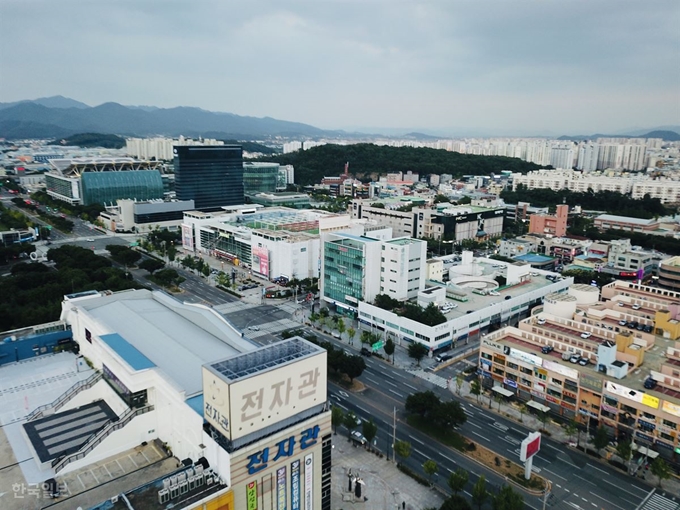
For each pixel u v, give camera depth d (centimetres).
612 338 15738
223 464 7950
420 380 16588
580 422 13925
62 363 13425
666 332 16275
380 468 12219
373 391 15850
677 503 10656
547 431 13738
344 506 10838
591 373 13800
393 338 19650
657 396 12394
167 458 9306
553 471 12094
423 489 11469
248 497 8250
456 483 10769
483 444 13175
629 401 12812
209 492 7825
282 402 8506
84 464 9144
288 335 19838
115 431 9462
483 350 16225
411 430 13788
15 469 9094
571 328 16750
